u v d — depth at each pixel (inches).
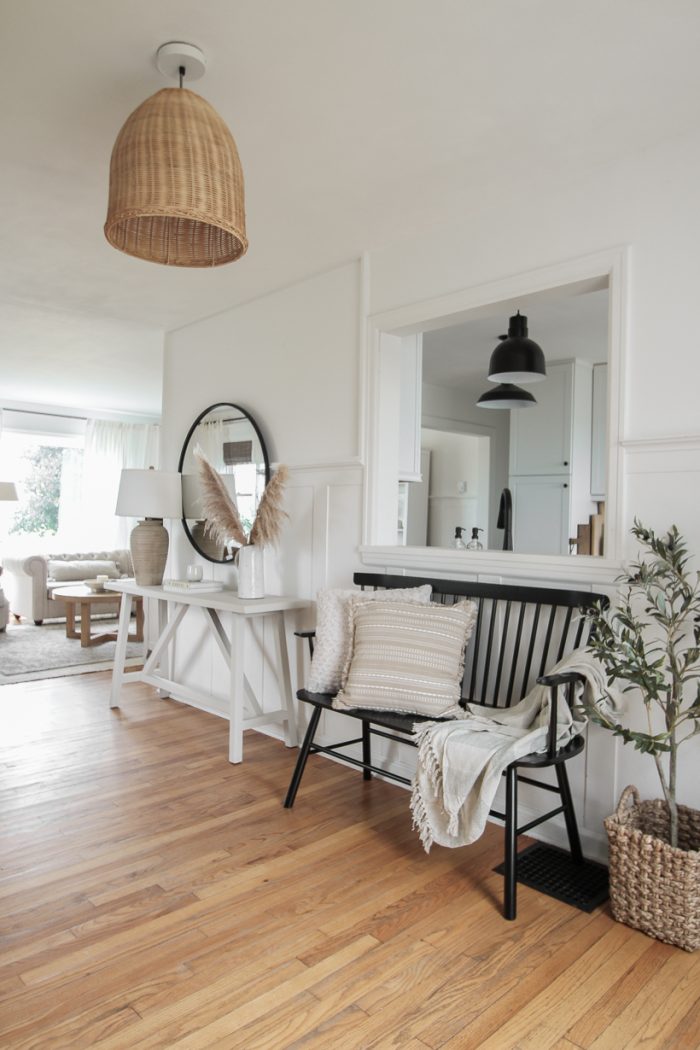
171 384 175.5
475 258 105.6
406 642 97.5
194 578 151.3
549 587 97.7
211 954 70.5
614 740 90.0
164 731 143.0
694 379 83.6
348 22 65.1
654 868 73.9
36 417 310.5
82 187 100.1
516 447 219.3
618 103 78.2
